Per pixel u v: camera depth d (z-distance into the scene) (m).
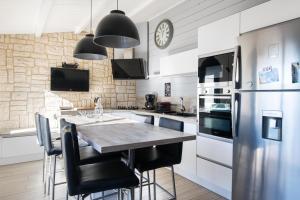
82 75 5.20
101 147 1.50
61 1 3.39
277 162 1.90
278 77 1.87
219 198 2.75
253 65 2.07
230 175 2.53
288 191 1.82
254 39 2.07
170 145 2.25
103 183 1.54
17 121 4.58
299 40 1.74
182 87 4.31
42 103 4.84
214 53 2.74
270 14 2.11
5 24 3.80
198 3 3.91
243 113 2.17
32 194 2.85
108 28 2.04
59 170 3.53
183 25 4.26
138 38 2.21
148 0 4.24
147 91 5.47
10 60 4.50
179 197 2.77
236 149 2.25
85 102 5.33
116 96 5.71
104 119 3.06
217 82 2.70
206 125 2.87
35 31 4.50
